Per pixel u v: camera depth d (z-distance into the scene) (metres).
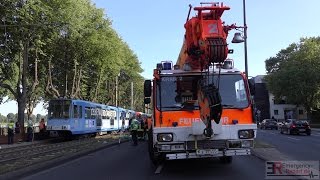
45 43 44.00
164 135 12.52
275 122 66.12
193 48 12.64
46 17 40.75
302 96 74.94
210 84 11.71
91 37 51.91
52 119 39.84
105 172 14.92
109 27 55.41
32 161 19.03
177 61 16.02
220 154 12.37
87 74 62.59
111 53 55.06
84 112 42.81
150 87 13.07
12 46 40.72
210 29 11.81
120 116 59.09
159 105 12.69
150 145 15.90
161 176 13.39
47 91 50.66
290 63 77.25
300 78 73.88
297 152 20.80
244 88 12.90
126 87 93.81
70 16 41.84
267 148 21.12
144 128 34.69
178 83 12.81
